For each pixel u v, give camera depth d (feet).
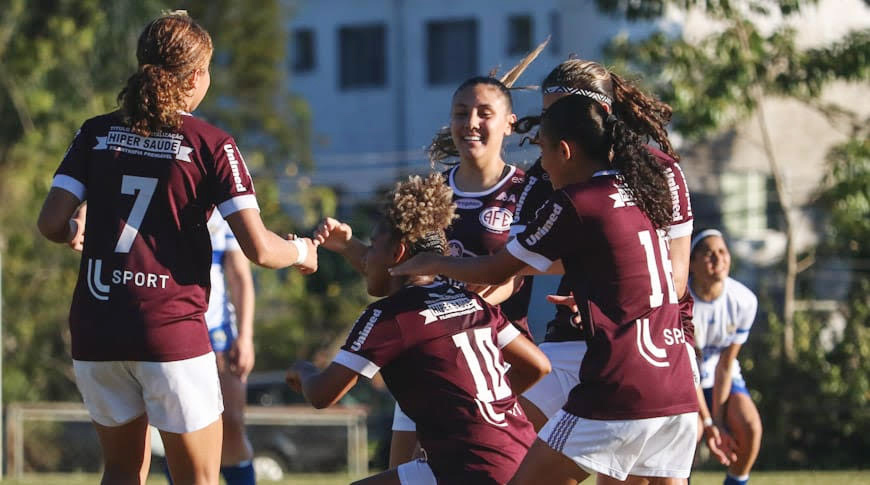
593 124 46.09
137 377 46.96
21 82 209.67
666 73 174.29
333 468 164.04
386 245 50.60
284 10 289.12
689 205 50.70
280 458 163.22
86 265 46.88
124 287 46.21
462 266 47.57
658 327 45.01
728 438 73.56
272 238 48.24
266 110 281.13
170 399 46.75
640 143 46.47
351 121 313.73
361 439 162.50
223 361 68.59
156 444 78.07
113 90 215.72
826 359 168.76
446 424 47.11
